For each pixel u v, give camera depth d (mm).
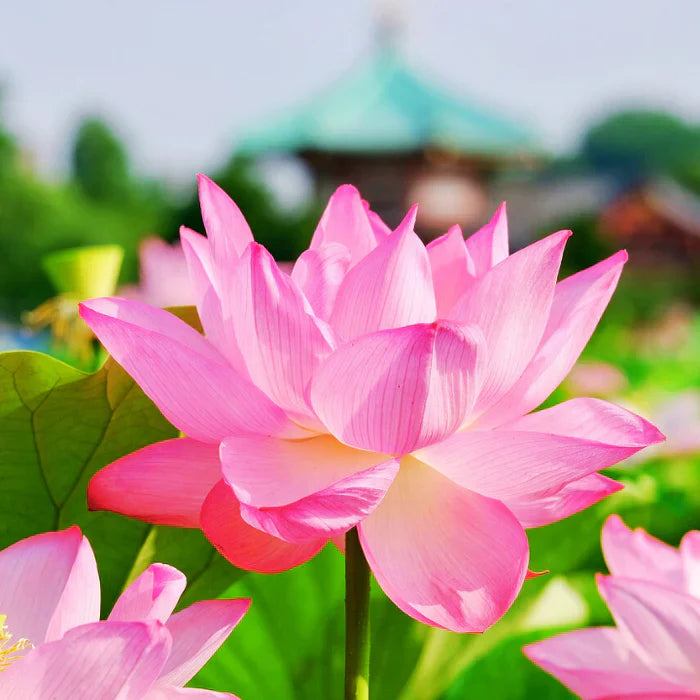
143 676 705
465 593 785
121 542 916
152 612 740
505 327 806
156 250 1863
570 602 1083
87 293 1354
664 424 2666
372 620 1012
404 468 826
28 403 872
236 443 800
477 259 888
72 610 751
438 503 813
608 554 893
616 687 807
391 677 1010
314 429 821
